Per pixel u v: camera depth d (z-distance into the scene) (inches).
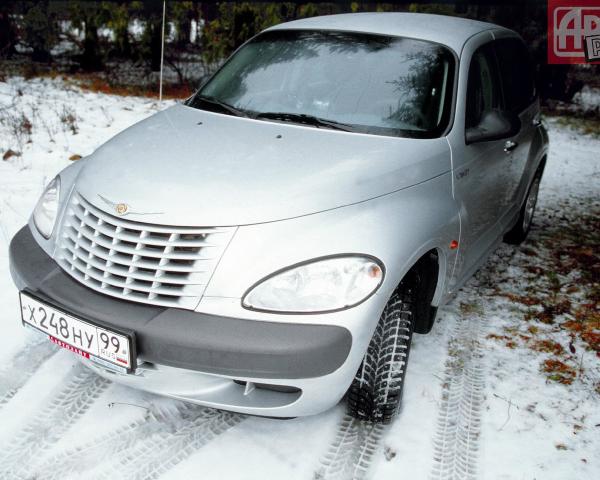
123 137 118.7
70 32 497.0
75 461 96.1
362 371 100.0
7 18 461.1
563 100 497.4
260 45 148.8
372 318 90.4
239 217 90.6
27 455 96.7
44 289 96.0
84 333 91.0
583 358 134.5
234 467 96.7
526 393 120.6
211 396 92.4
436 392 118.5
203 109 133.0
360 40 138.7
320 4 497.7
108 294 91.7
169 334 85.9
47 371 116.7
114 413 107.1
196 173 99.1
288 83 132.7
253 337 84.9
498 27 167.8
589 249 197.5
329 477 95.8
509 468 100.5
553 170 302.2
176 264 89.5
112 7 464.1
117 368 89.4
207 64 433.7
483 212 139.3
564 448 106.1
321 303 87.5
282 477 95.2
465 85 129.5
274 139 112.9
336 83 129.4
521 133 161.6
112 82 415.5
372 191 100.9
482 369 127.4
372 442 103.9
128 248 91.4
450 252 115.7
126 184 97.8
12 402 107.9
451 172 118.2
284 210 92.4
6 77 408.5
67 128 287.6
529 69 184.9
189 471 95.3
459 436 107.0
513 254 189.6
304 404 91.3
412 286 106.7
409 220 101.0
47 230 105.8
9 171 224.8
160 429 104.0
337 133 116.7
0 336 126.6
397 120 120.9
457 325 144.4
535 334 143.3
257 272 88.0
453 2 513.3
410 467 99.0
